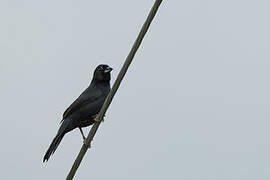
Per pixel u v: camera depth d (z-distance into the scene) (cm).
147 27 901
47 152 1525
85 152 995
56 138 1531
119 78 954
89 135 989
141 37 912
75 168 996
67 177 1002
